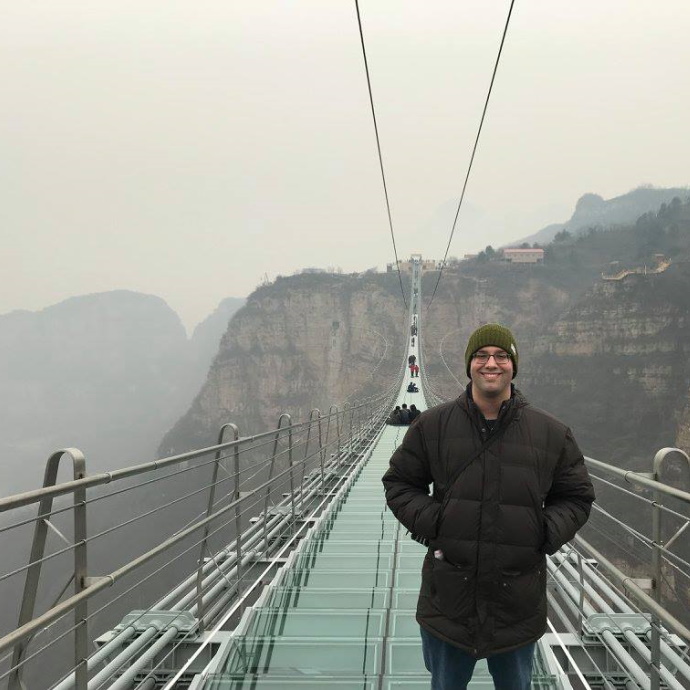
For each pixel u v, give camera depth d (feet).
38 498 7.50
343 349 596.70
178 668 12.67
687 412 282.56
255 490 19.61
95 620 216.95
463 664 7.09
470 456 6.93
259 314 613.52
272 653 11.77
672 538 9.41
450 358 563.48
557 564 18.26
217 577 17.79
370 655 11.69
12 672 7.73
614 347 382.22
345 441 53.98
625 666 11.35
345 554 20.11
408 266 650.02
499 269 625.41
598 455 354.95
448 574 6.89
